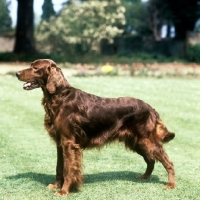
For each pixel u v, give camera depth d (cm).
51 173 714
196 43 3759
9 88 1786
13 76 2236
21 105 1395
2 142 925
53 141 625
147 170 684
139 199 594
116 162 786
